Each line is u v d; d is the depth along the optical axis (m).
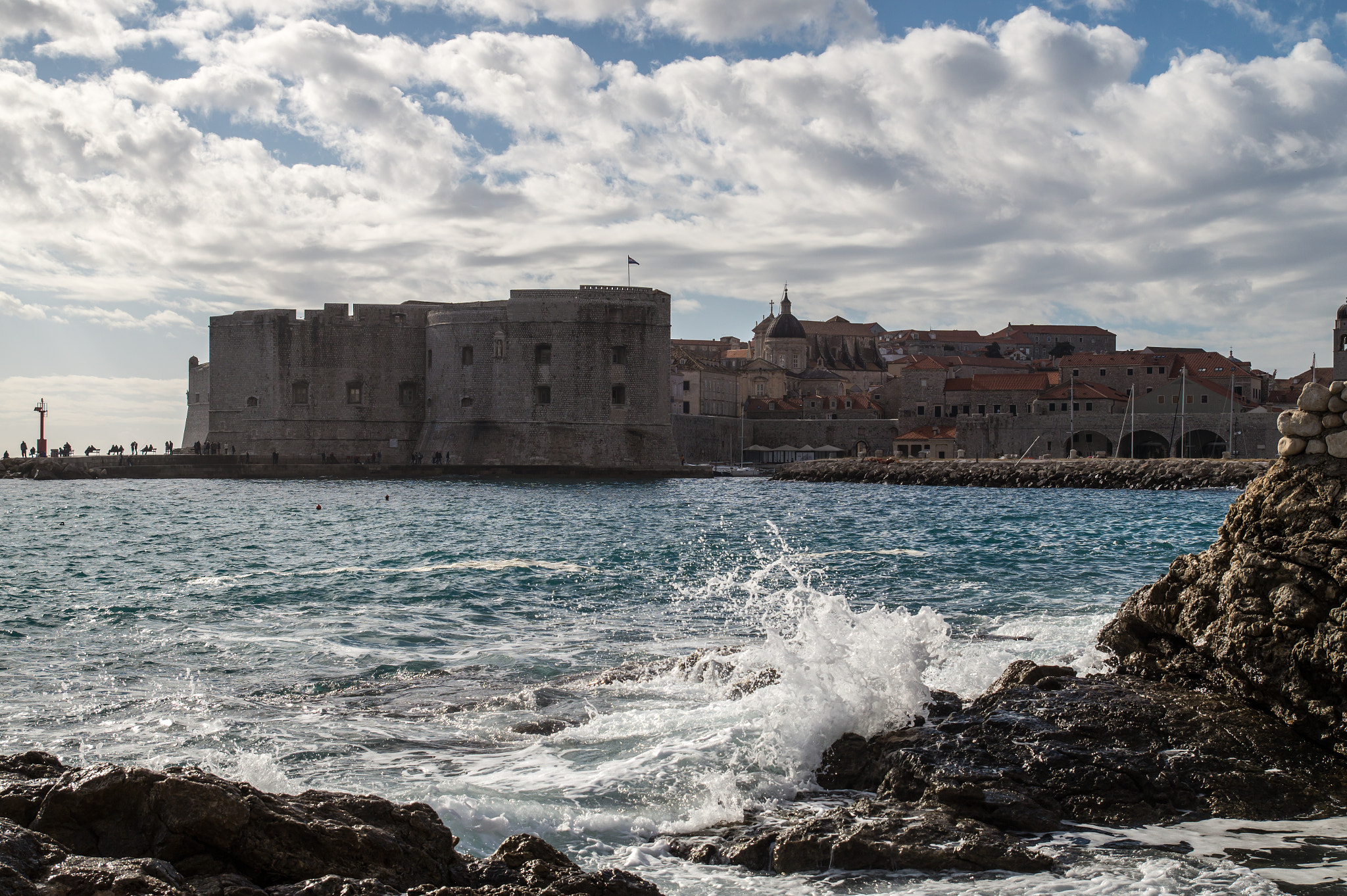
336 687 16.91
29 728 13.98
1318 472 13.56
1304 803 11.22
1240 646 13.21
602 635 21.66
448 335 114.25
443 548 40.22
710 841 10.29
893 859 9.74
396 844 8.69
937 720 13.16
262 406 115.56
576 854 10.05
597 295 110.06
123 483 99.06
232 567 33.94
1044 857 9.84
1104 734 12.36
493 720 14.54
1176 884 9.30
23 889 6.68
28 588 28.66
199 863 8.05
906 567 32.12
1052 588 26.88
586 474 108.38
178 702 15.63
